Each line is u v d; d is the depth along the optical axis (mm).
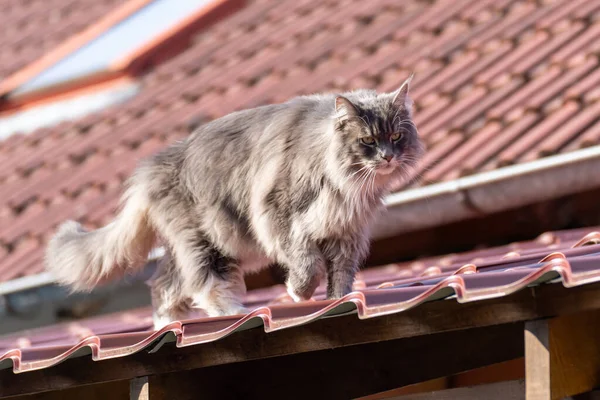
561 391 4027
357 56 10398
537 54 9094
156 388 4789
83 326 7664
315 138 5480
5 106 12797
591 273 3867
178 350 4711
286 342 4492
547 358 3984
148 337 4551
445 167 8000
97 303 9023
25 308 9023
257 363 5004
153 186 5836
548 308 4000
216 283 5703
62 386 4902
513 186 7672
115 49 12734
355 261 5574
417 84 9352
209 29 12945
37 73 12969
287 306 4473
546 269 3857
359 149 5469
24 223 9930
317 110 5660
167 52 12594
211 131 5824
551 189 7582
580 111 8125
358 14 11352
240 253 5766
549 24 9500
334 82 9938
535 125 8180
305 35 11438
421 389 5465
